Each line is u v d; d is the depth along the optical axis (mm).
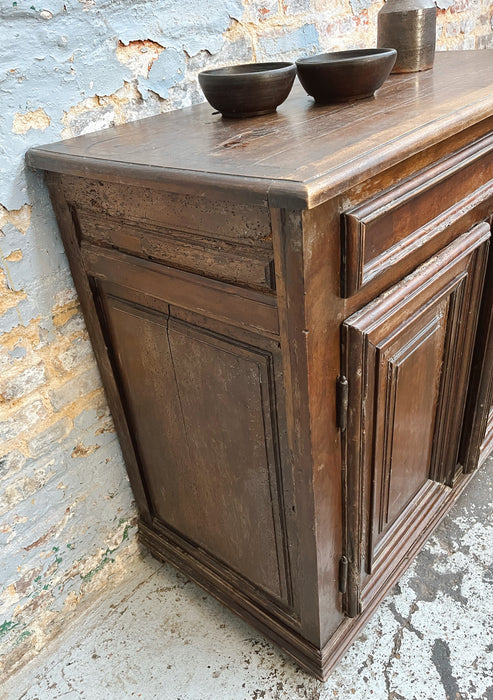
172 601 1155
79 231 849
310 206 500
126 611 1141
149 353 886
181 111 967
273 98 805
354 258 613
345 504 830
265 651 1041
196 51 987
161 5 902
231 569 1040
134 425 1049
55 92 808
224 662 1029
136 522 1219
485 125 817
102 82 862
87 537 1117
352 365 695
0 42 727
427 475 1143
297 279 581
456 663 984
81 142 805
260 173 552
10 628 1018
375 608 1029
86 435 1049
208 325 747
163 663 1037
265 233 584
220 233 632
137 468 1107
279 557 900
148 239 736
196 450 930
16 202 811
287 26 1142
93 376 1023
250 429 792
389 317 724
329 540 834
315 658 929
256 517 893
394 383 815
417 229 731
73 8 789
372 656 1009
